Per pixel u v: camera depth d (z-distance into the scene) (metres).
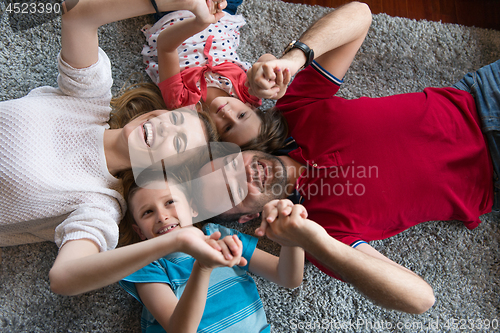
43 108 0.98
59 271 0.74
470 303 1.17
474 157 1.04
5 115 0.93
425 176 1.00
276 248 1.19
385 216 1.01
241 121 1.08
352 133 1.03
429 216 1.06
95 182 1.00
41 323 1.03
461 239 1.22
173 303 0.91
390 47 1.36
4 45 1.18
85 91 1.02
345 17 1.04
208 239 0.69
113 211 0.99
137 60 1.26
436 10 1.44
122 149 1.02
